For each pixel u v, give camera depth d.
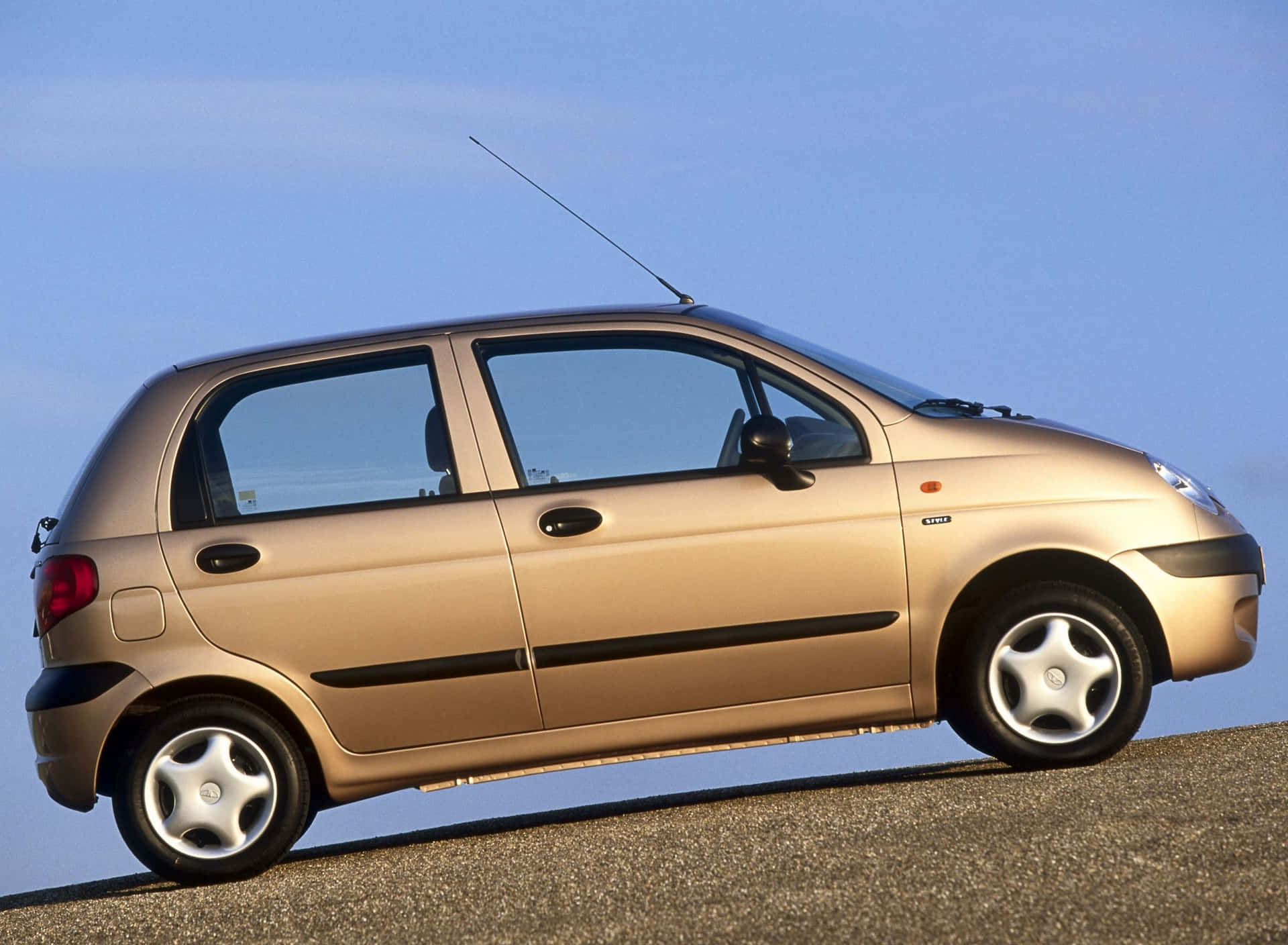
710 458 17.92
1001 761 19.69
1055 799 15.52
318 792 18.44
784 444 17.30
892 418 18.22
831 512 17.69
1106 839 13.66
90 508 17.92
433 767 17.67
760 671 17.64
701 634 17.50
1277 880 12.10
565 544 17.45
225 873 17.33
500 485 17.69
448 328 18.41
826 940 11.64
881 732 18.02
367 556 17.50
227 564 17.50
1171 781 15.94
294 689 17.44
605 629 17.48
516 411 17.92
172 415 18.16
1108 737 17.80
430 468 17.80
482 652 17.45
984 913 11.93
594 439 17.89
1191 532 18.22
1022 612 17.88
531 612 17.45
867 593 17.67
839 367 18.62
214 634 17.41
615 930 12.54
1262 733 19.88
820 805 16.92
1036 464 18.14
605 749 17.73
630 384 18.09
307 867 17.77
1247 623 18.56
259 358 18.42
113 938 14.35
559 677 17.50
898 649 17.77
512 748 17.69
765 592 17.55
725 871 14.02
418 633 17.45
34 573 18.42
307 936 13.61
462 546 17.47
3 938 14.95
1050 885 12.48
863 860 13.83
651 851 15.20
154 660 17.38
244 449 17.98
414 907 14.12
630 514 17.55
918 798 16.42
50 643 17.72
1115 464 18.31
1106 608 17.84
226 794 17.38
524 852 16.16
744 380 18.20
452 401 17.94
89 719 17.28
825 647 17.66
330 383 18.16
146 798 17.31
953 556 17.75
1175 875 12.47
